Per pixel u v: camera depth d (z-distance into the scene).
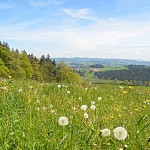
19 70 92.75
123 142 4.32
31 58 109.38
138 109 7.74
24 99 7.41
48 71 103.62
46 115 5.52
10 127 4.59
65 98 8.42
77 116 5.48
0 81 10.62
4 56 94.31
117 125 5.39
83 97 9.74
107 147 4.32
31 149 3.84
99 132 4.53
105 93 11.68
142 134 4.80
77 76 76.31
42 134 4.27
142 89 14.80
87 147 4.22
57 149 3.87
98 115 5.85
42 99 7.69
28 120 4.85
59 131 4.42
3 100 6.77
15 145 4.02
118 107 8.02
